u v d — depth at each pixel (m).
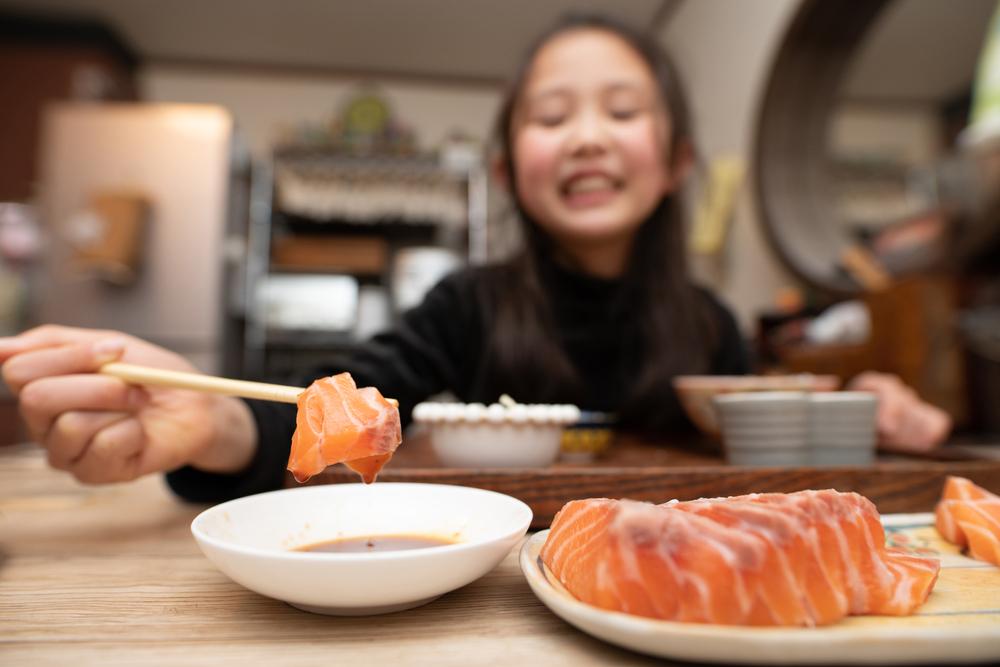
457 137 1.92
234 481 0.37
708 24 1.44
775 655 0.16
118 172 1.47
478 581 0.25
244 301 1.71
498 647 0.19
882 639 0.16
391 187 1.86
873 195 0.93
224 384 0.27
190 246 1.46
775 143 1.12
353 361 0.57
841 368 0.78
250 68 2.02
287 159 1.84
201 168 1.48
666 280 0.67
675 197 0.68
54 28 1.75
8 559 0.28
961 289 0.71
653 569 0.18
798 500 0.19
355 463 0.24
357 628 0.20
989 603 0.20
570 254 0.67
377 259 1.81
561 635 0.19
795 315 0.97
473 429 0.38
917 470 0.34
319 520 0.27
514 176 0.69
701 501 0.20
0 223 1.45
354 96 1.95
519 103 0.65
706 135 1.43
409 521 0.28
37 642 0.19
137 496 0.42
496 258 0.76
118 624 0.20
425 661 0.18
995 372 0.68
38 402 0.30
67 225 1.46
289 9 1.74
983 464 0.36
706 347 0.69
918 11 0.86
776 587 0.17
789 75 1.08
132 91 1.94
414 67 2.03
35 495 0.43
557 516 0.23
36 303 1.45
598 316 0.67
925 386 0.68
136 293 1.44
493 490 0.33
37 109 1.71
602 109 0.59
